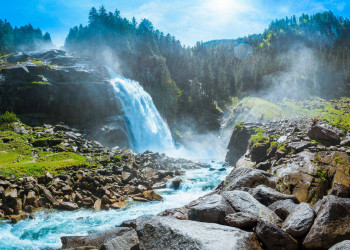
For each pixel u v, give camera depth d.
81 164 20.42
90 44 91.50
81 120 45.34
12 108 39.16
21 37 125.50
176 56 115.94
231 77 121.50
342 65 137.25
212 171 25.73
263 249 5.34
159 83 87.25
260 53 163.50
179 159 33.41
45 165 18.55
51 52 76.06
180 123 80.88
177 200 15.84
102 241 7.77
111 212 13.57
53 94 42.81
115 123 47.84
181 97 90.69
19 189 14.44
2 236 10.33
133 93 60.41
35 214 13.05
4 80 40.94
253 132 27.67
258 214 6.43
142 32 109.50
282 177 11.77
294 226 5.66
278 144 18.34
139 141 55.88
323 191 10.69
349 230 5.25
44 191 14.89
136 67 88.06
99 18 99.31
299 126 22.25
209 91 94.88
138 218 6.29
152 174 21.92
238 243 4.79
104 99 48.81
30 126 36.84
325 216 5.53
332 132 16.08
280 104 95.94
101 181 17.52
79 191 16.05
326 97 116.19
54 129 34.72
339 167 11.83
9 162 20.53
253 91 113.12
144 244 5.31
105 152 27.17
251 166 18.30
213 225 5.70
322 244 5.18
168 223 5.54
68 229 11.17
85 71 49.22
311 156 13.69
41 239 10.16
